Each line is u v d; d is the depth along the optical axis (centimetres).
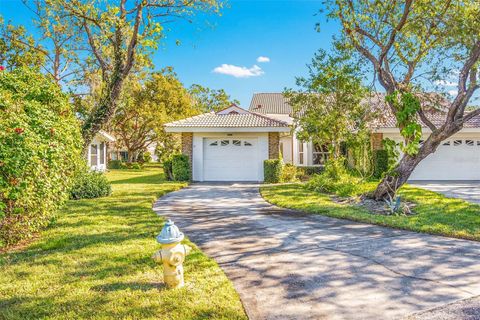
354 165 1667
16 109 611
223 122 1830
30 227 600
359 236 680
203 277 459
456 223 748
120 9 1272
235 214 918
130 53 1274
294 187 1469
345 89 1385
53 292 409
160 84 3106
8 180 513
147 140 3441
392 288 432
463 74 909
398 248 596
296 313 371
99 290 414
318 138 1517
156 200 1160
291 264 524
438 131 941
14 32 1722
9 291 412
